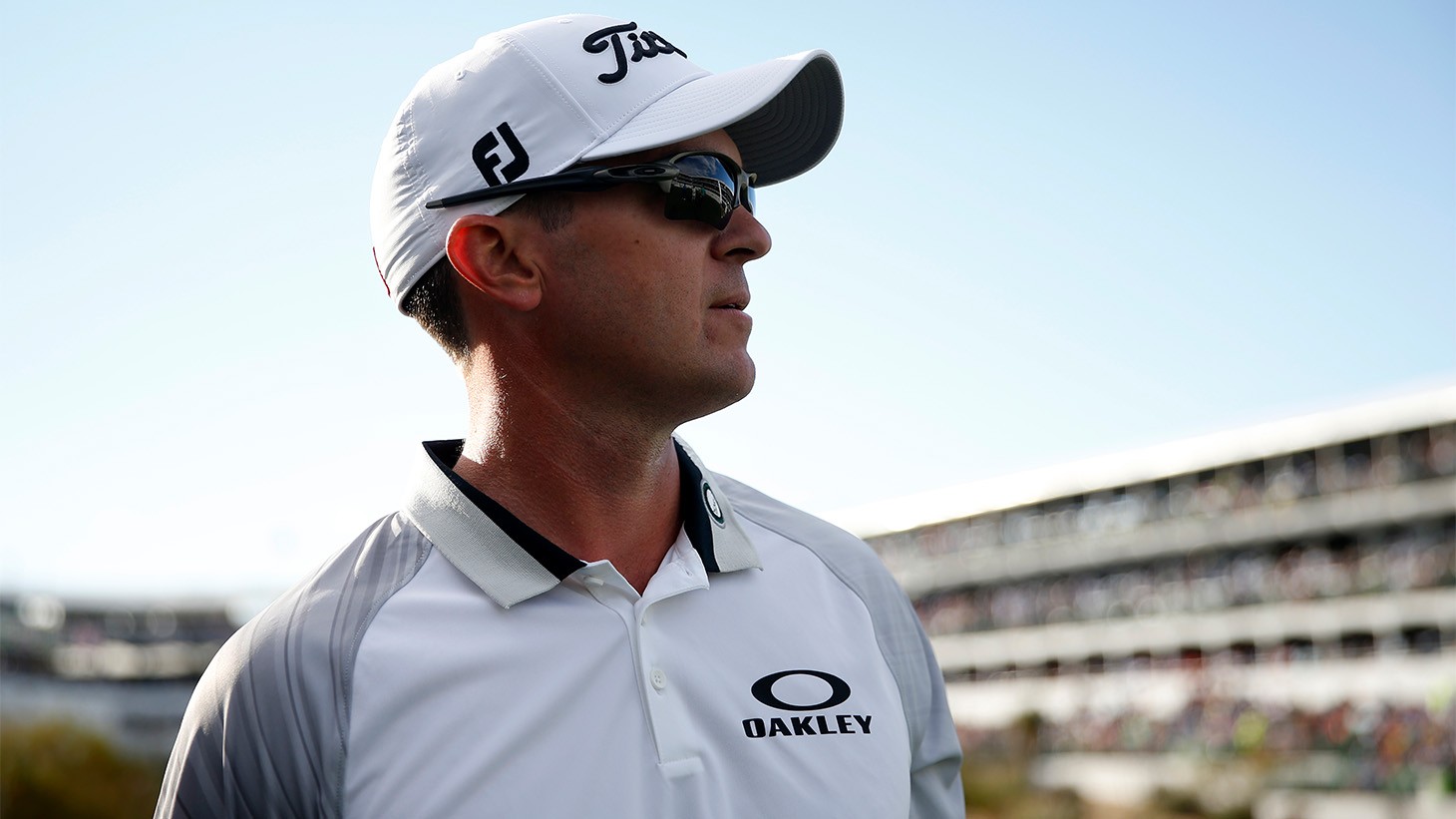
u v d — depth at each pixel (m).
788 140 1.98
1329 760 35.00
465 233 1.67
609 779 1.47
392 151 1.80
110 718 53.22
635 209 1.62
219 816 1.50
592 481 1.66
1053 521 56.25
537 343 1.65
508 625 1.55
